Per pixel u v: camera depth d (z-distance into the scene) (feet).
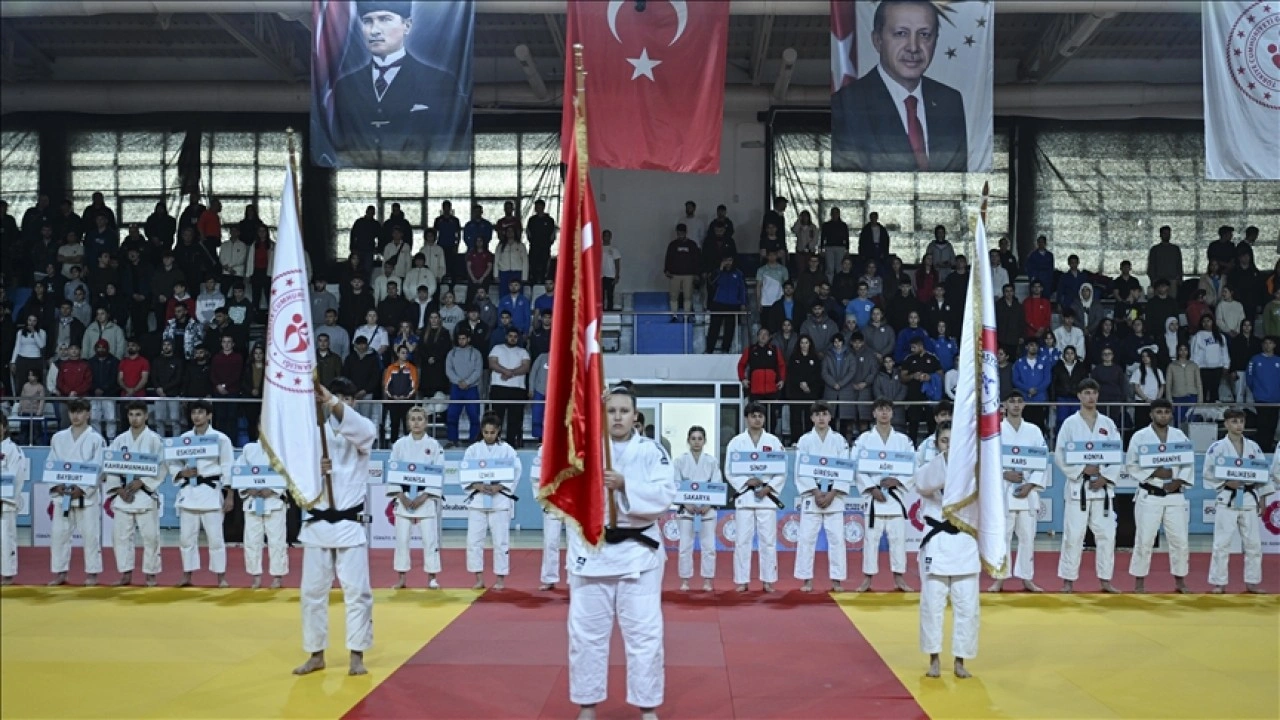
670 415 62.95
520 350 62.34
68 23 75.61
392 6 44.88
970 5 44.32
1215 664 29.53
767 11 51.88
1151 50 77.92
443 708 24.88
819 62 80.53
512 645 31.63
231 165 80.64
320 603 28.14
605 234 74.69
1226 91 42.86
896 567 41.63
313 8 45.01
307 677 27.76
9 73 80.53
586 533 22.71
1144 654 30.68
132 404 42.11
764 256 72.69
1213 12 43.06
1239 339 65.26
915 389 59.21
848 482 41.29
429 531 41.93
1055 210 79.51
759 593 41.34
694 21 43.55
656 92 43.42
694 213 78.13
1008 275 71.41
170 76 81.56
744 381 61.57
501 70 81.41
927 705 25.35
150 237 73.77
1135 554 41.06
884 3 44.39
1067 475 41.16
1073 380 59.41
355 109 44.68
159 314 69.00
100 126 80.59
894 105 44.19
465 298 74.59
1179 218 79.05
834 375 59.36
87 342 65.41
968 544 27.55
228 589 41.65
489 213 81.00
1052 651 31.01
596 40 43.52
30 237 75.51
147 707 24.97
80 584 42.78
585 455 23.07
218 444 41.98
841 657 30.30
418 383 61.72
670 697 26.03
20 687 26.73
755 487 41.50
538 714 24.43
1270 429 60.70
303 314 27.94
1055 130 79.66
